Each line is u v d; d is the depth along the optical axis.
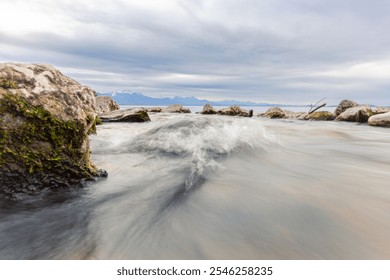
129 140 7.36
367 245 2.51
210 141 6.82
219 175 4.66
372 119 17.86
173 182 4.16
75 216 2.96
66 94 3.73
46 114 3.35
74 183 3.65
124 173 4.54
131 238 2.56
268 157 6.26
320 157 6.70
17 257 2.30
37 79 3.57
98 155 5.85
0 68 3.36
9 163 3.11
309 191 3.88
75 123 3.61
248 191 3.85
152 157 5.81
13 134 3.14
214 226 2.80
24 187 3.21
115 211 3.10
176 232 2.67
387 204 3.44
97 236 2.58
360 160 6.45
